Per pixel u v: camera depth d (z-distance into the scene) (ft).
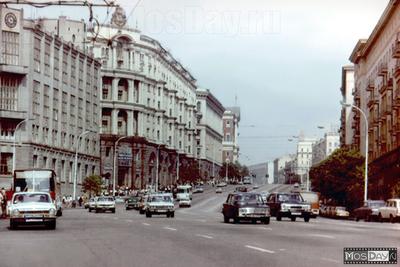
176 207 304.91
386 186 250.78
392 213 162.91
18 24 279.28
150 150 468.75
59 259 50.83
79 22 371.97
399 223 160.45
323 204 281.95
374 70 303.07
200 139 648.79
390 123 257.55
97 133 378.94
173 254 53.57
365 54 332.60
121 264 46.16
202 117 652.48
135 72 446.19
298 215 139.44
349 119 431.02
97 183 317.83
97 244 65.31
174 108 540.11
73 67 338.75
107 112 438.40
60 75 318.86
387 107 258.78
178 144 555.69
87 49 371.35
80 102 349.61
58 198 166.20
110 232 86.79
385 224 147.33
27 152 279.69
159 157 496.64
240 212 116.98
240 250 57.21
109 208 214.90
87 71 360.69
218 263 46.32
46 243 67.92
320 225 117.29
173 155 533.14
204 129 649.61
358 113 344.49
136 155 442.09
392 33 254.47
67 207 293.02
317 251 56.24
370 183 251.39
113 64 442.09
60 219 141.08
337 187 261.44
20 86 279.90
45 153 297.33
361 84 339.36
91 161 365.81
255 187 531.50
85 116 356.59
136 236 77.66
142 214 192.85
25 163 279.08
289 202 140.67
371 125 301.02
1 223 120.47
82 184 323.57
